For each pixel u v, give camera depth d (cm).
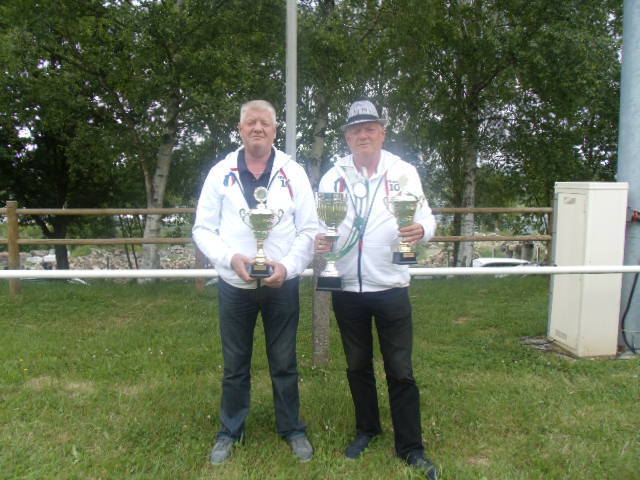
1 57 817
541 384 380
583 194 445
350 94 942
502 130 1213
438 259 1659
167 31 728
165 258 1912
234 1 757
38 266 2008
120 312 614
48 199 1496
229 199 263
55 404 343
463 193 1207
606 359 443
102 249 2612
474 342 489
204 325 550
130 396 356
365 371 282
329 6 860
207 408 336
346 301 270
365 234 260
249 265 258
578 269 344
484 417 324
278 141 1034
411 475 254
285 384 283
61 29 831
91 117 1073
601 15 1018
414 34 870
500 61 1059
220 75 791
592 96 1030
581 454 279
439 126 1149
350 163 271
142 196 1578
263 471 263
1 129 1225
